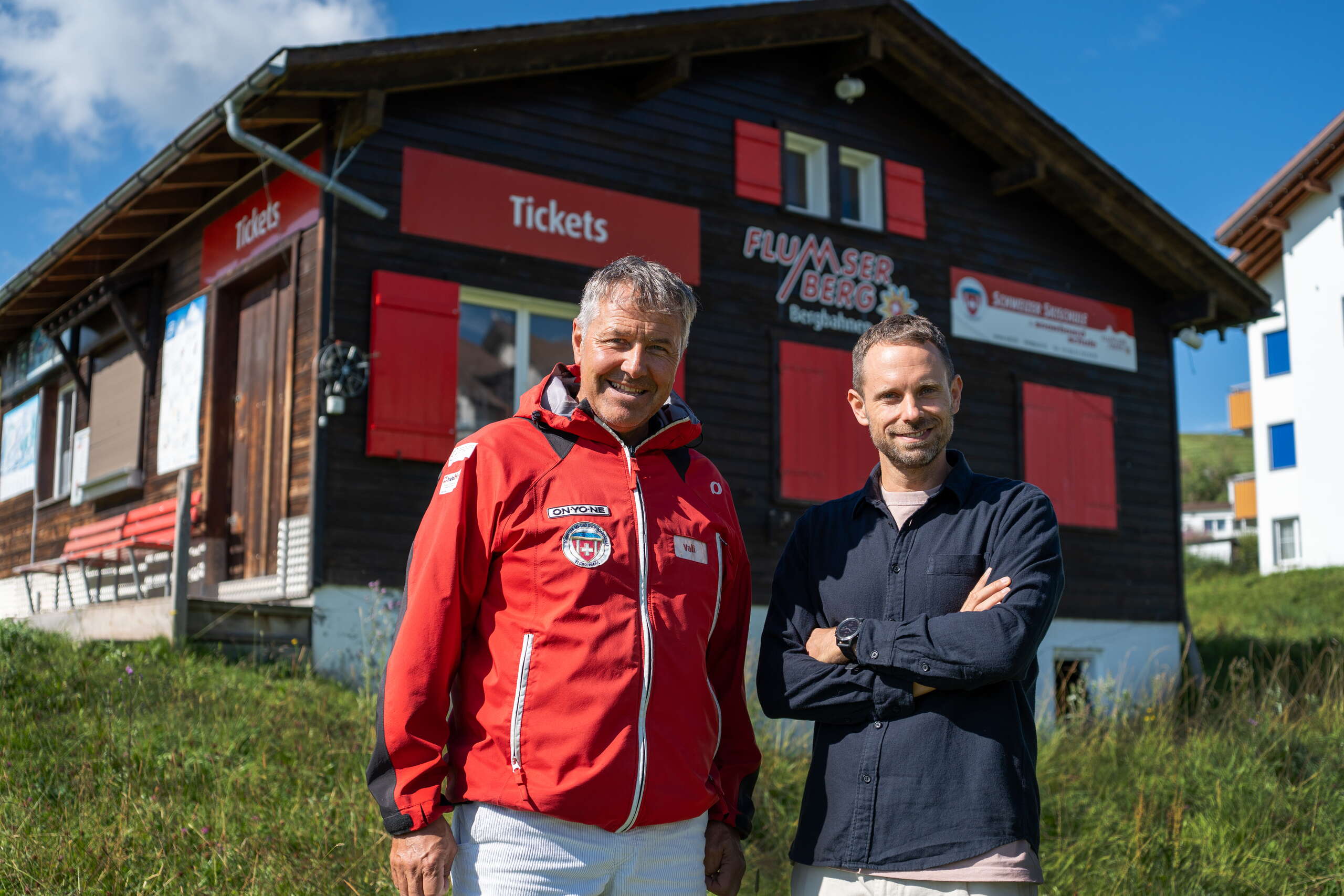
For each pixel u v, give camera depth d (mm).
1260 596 20844
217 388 9148
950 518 2746
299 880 3973
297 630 7301
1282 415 25531
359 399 7918
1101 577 12031
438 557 2422
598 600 2402
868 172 11117
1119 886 4805
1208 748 6809
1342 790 5953
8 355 14008
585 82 9312
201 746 5078
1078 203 12000
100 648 6484
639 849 2379
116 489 10477
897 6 10305
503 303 8703
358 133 7859
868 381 2807
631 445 2689
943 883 2455
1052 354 12031
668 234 9570
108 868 3867
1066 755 7125
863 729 2609
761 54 10461
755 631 9508
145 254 10617
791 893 2736
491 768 2355
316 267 8023
